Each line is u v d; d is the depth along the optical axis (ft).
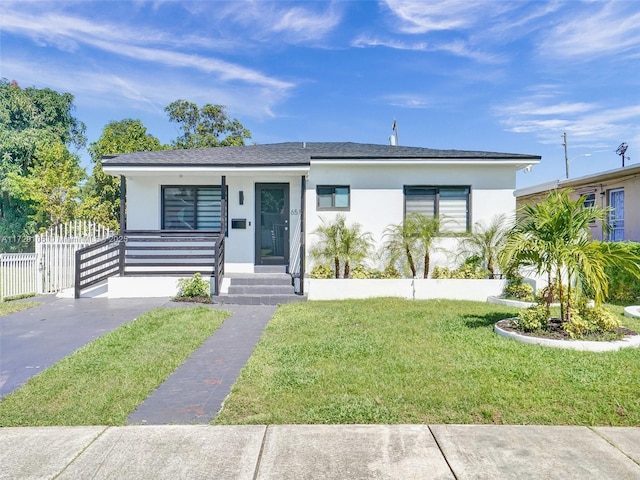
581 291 21.59
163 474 9.48
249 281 34.19
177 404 13.34
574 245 20.21
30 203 73.56
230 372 16.25
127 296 33.45
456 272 35.29
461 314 26.17
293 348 18.75
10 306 29.25
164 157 37.63
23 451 10.48
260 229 38.68
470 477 9.31
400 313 26.53
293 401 13.23
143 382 14.99
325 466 9.75
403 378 14.90
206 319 24.77
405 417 12.19
